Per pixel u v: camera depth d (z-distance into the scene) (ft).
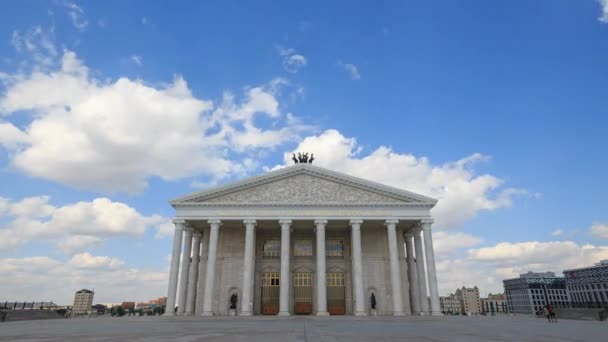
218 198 224.74
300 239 250.57
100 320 177.27
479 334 94.63
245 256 212.23
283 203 220.02
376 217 218.59
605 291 555.28
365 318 176.86
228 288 232.32
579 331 109.19
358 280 209.36
